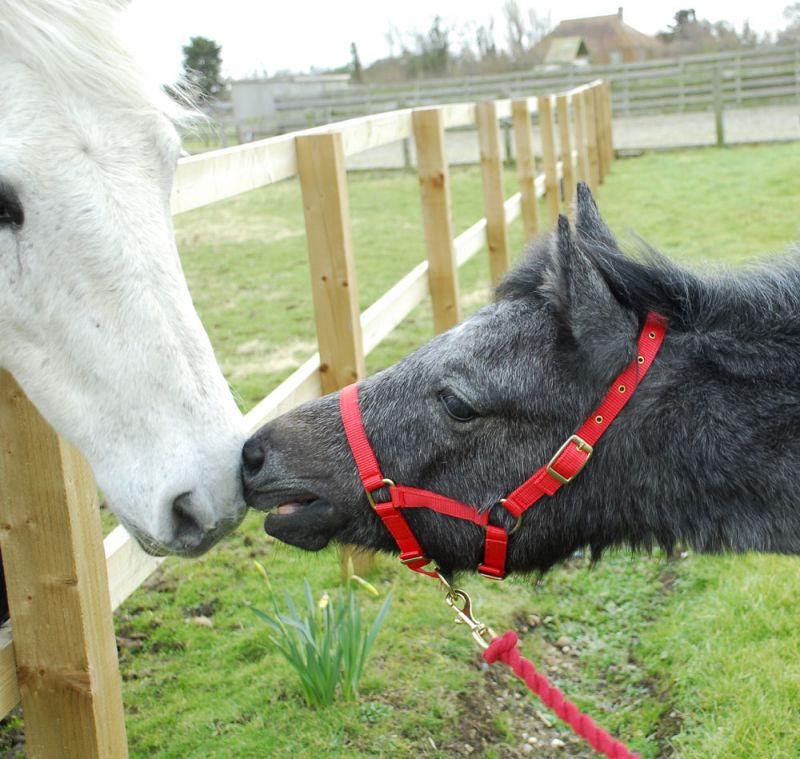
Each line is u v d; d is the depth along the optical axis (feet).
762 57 78.13
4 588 8.40
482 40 139.23
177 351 6.45
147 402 6.42
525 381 7.13
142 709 10.93
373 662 11.46
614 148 67.15
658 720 10.18
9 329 6.59
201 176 9.70
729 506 7.06
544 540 7.47
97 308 6.29
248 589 13.69
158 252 6.44
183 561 14.71
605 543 7.57
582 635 12.23
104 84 6.27
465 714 10.49
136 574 9.43
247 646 12.10
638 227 38.01
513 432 7.23
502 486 7.31
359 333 12.96
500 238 21.70
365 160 75.20
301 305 30.45
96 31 6.27
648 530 7.39
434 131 16.16
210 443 6.52
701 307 7.20
